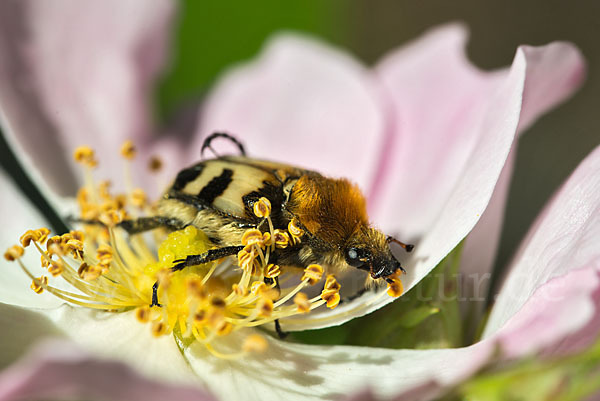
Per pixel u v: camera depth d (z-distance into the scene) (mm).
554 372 81
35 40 108
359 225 91
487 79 110
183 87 116
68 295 93
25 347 88
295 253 92
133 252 100
